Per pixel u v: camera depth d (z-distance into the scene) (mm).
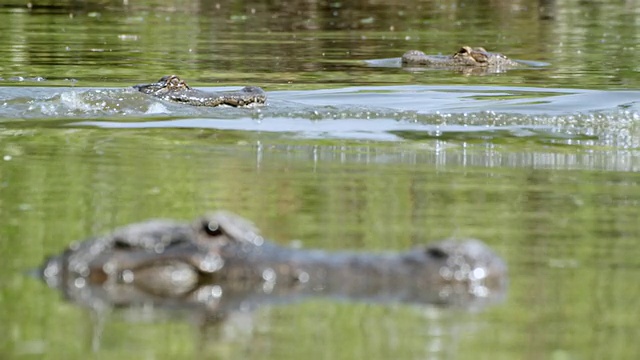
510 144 27703
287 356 11609
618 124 30922
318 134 28406
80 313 12969
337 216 18344
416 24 64250
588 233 17469
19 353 11734
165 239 14055
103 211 18328
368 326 12570
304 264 13609
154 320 12766
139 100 31922
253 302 13266
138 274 13773
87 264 14008
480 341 12258
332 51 51188
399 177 22531
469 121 30984
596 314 13203
